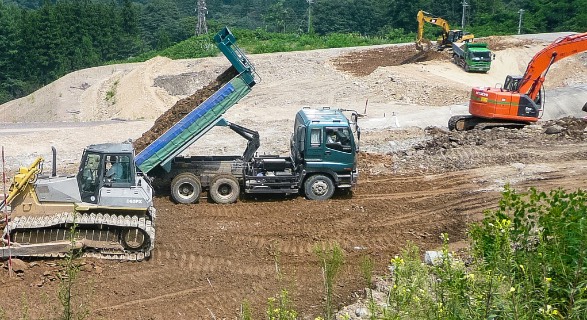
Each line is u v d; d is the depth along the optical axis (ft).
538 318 22.24
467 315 22.15
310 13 361.92
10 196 46.78
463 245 51.26
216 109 61.57
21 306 40.40
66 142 91.15
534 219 33.94
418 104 127.85
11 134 99.40
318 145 62.49
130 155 48.32
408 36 273.54
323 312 39.96
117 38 302.25
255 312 40.65
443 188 68.03
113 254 47.85
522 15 272.51
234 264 48.52
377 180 71.41
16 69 271.28
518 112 89.20
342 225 57.11
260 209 61.05
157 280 45.52
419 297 23.16
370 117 111.14
